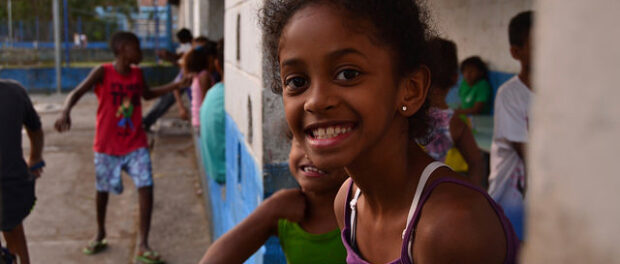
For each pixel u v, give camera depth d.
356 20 0.81
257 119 2.07
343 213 1.17
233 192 3.06
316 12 0.83
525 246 0.36
